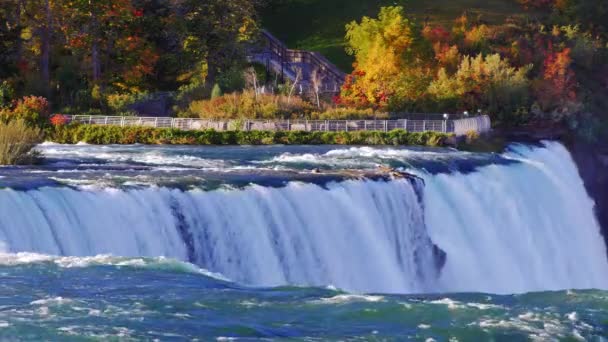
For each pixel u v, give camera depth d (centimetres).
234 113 13725
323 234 7812
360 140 12506
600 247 11200
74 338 4631
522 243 9856
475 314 5206
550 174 10688
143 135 12356
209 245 7294
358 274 7956
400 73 15038
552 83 15938
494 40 18200
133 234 7019
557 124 15138
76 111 14175
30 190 6869
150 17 16262
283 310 5162
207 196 7394
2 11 14700
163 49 16475
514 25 19912
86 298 5178
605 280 10975
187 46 16312
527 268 9812
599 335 5016
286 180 8006
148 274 5703
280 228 7600
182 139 12344
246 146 12075
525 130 14388
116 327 4778
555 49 18412
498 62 15575
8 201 6662
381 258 8106
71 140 12269
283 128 13012
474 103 14875
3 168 8719
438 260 8888
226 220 7381
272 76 17250
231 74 15512
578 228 10681
